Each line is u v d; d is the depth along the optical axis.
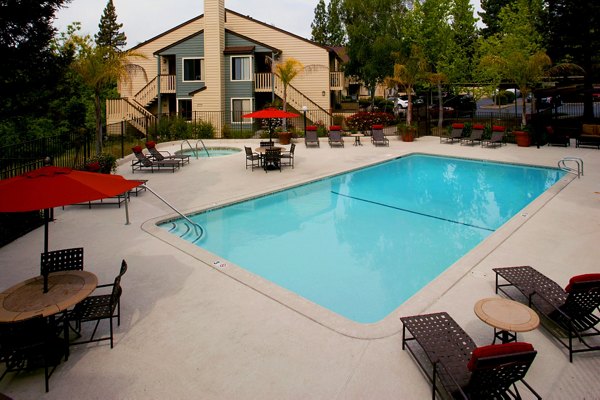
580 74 29.25
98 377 4.64
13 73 15.87
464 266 7.39
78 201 4.46
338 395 4.32
